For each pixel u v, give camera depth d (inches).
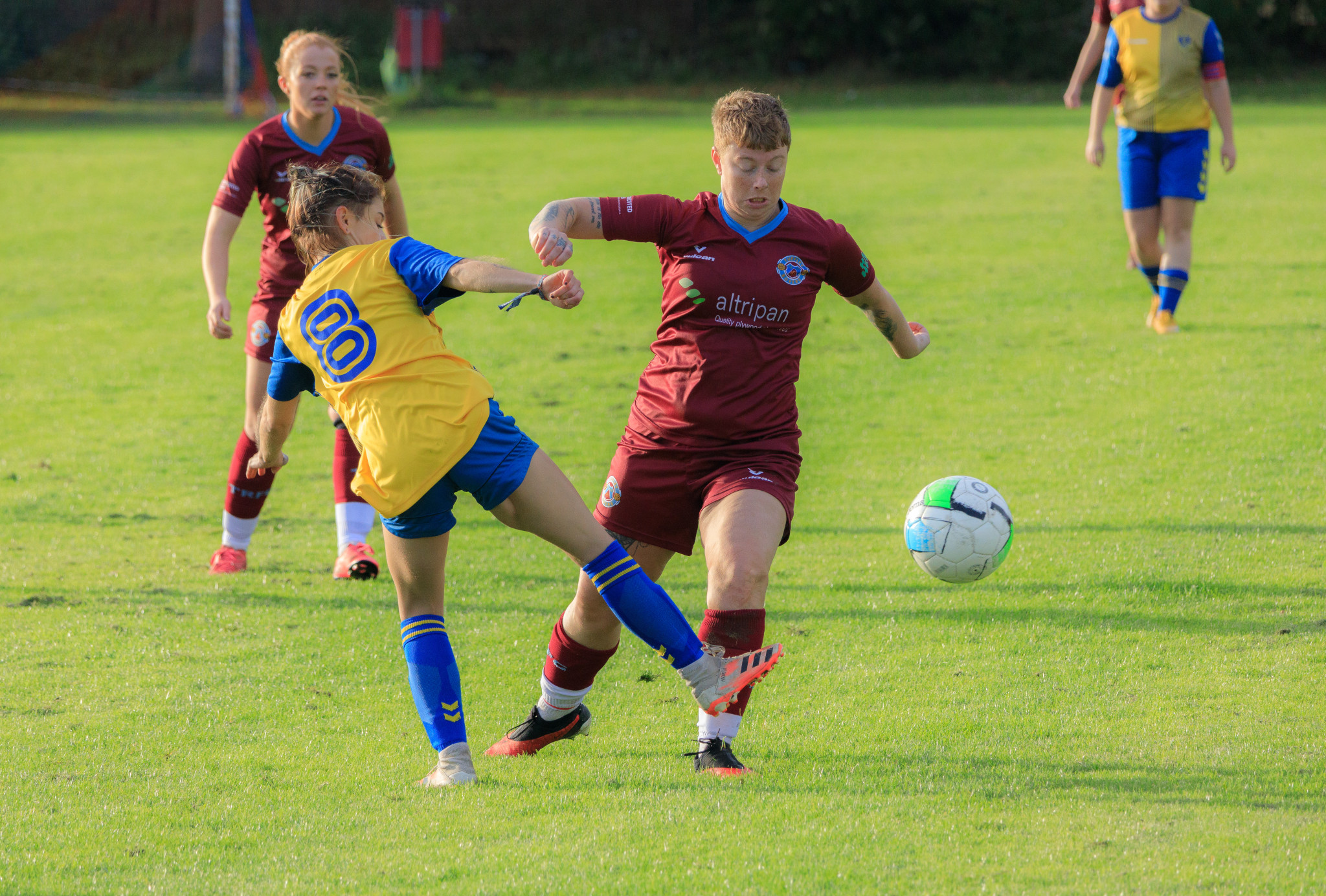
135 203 2500.0
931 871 422.3
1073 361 1279.5
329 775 533.6
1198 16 1269.7
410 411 486.3
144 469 1095.6
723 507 522.3
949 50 5767.7
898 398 1202.0
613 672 662.5
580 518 492.7
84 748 565.6
